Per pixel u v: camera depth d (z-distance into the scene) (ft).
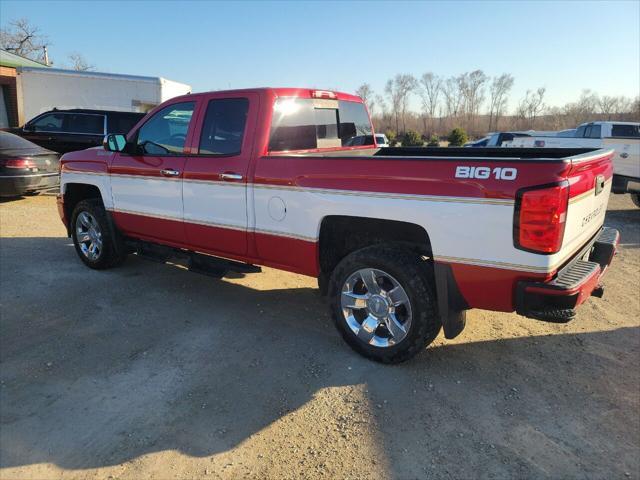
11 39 160.66
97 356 12.92
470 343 13.70
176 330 14.49
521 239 9.86
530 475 8.75
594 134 54.65
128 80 50.19
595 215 12.30
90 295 17.16
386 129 221.87
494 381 11.75
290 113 14.58
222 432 9.91
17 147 34.01
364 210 11.72
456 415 10.43
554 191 9.43
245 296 17.31
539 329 14.69
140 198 16.88
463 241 10.55
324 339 13.97
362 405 10.77
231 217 14.44
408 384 11.58
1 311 15.72
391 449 9.42
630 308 16.56
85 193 20.51
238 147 14.15
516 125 213.05
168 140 16.02
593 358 12.94
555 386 11.56
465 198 10.36
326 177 12.27
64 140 43.09
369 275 12.16
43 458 9.17
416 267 11.51
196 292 17.62
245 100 14.08
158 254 17.56
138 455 9.25
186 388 11.45
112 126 43.62
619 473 8.78
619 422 10.23
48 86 50.16
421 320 11.50
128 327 14.67
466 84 223.30
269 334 14.26
